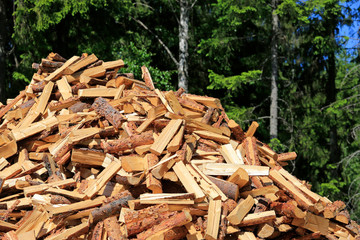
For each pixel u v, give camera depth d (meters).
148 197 2.92
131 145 3.31
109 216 2.93
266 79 15.73
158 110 3.60
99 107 3.70
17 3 12.67
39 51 13.77
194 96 4.13
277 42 14.65
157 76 12.71
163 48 16.69
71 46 14.52
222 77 13.78
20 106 4.23
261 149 3.93
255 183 3.34
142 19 16.69
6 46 14.79
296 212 3.07
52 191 3.14
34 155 3.61
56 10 12.59
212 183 3.13
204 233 2.81
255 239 2.94
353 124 15.37
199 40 16.20
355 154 14.34
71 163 3.50
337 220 3.45
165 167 3.12
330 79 16.00
